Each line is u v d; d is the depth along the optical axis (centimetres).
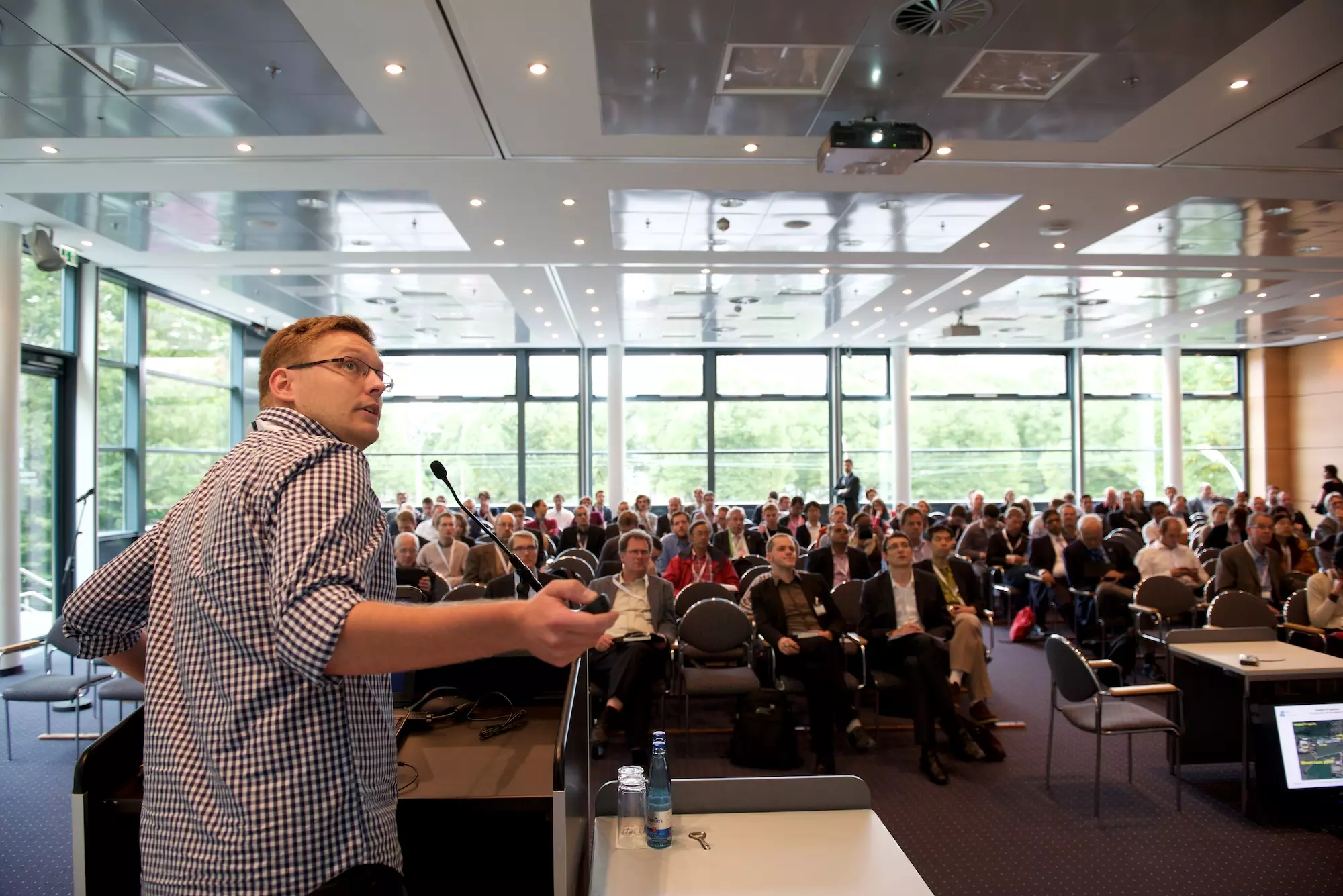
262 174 639
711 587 600
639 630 525
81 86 493
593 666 513
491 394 1600
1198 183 695
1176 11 434
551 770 181
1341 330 1498
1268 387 1744
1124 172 669
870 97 525
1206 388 1775
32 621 831
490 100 523
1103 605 697
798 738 541
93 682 510
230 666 98
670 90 511
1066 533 1005
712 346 1605
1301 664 418
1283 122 576
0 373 745
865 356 1644
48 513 857
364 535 100
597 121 558
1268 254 927
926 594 537
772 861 188
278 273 959
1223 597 552
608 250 877
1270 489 1259
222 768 97
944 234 834
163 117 537
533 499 1595
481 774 179
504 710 222
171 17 420
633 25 437
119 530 976
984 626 913
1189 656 446
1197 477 1764
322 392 119
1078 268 985
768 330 1410
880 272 995
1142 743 524
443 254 885
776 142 597
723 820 212
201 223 762
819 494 1628
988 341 1566
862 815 215
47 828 411
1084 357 1686
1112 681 648
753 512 1606
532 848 212
